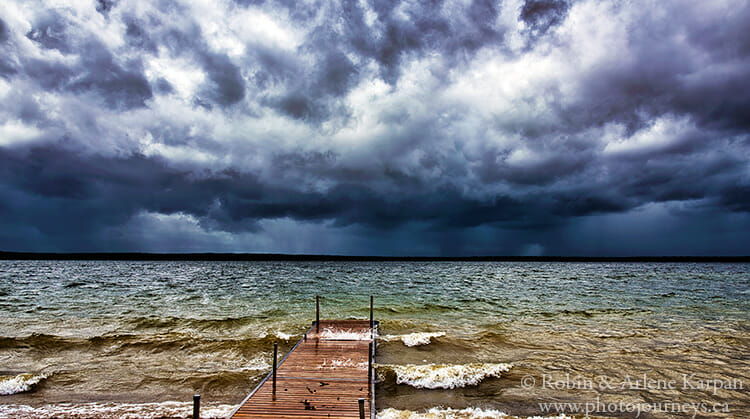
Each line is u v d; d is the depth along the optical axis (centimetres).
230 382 1217
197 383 1209
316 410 885
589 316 2550
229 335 1872
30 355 1487
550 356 1489
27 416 967
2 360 1429
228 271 10156
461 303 3353
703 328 2059
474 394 1118
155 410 1005
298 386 1035
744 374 1280
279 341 1714
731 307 3000
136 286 5138
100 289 4656
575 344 1677
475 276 8212
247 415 859
